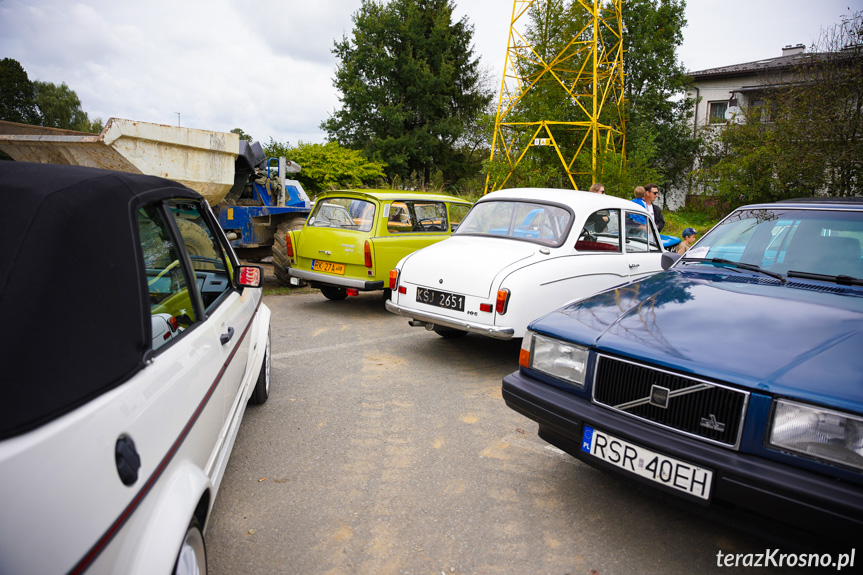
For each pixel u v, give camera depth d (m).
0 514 1.05
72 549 1.14
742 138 21.12
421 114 37.94
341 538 2.62
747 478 2.08
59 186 1.59
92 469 1.26
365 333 6.54
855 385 2.02
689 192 27.59
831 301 2.78
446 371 5.20
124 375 1.52
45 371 1.25
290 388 4.64
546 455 3.54
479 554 2.53
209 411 2.27
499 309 4.71
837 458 1.96
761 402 2.14
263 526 2.70
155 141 6.77
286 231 8.79
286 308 7.82
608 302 3.14
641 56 27.86
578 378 2.75
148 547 1.44
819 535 1.99
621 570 2.44
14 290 1.29
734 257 3.66
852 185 17.52
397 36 36.69
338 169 23.97
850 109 17.11
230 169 7.88
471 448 3.61
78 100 59.78
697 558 2.54
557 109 19.36
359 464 3.36
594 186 8.76
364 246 6.91
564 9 19.89
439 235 7.86
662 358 2.42
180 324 2.30
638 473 2.42
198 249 2.92
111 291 1.54
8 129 7.05
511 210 5.71
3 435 1.14
